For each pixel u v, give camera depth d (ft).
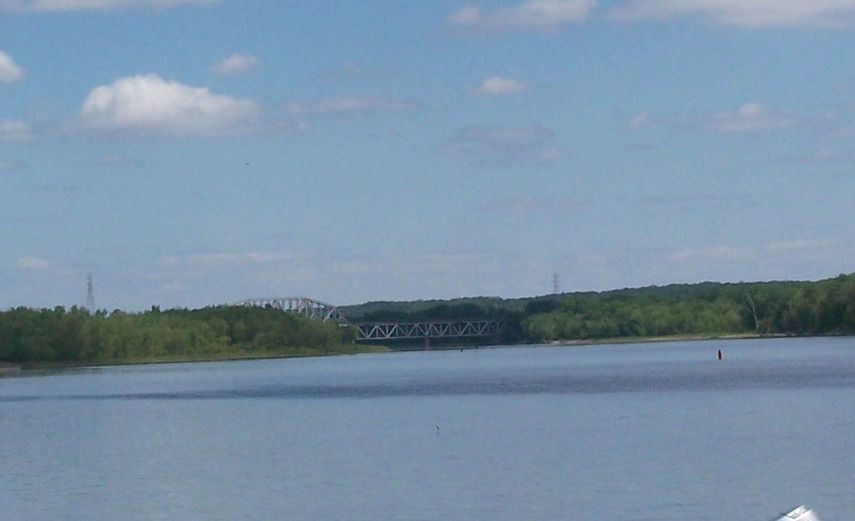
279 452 260.62
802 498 185.78
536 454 241.55
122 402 465.06
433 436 284.61
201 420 359.25
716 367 591.78
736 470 212.02
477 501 190.60
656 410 338.54
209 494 205.16
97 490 213.87
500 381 545.03
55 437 315.99
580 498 190.19
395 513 183.32
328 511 186.50
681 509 179.93
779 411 321.73
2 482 225.97
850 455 226.17
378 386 536.01
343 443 275.18
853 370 508.12
